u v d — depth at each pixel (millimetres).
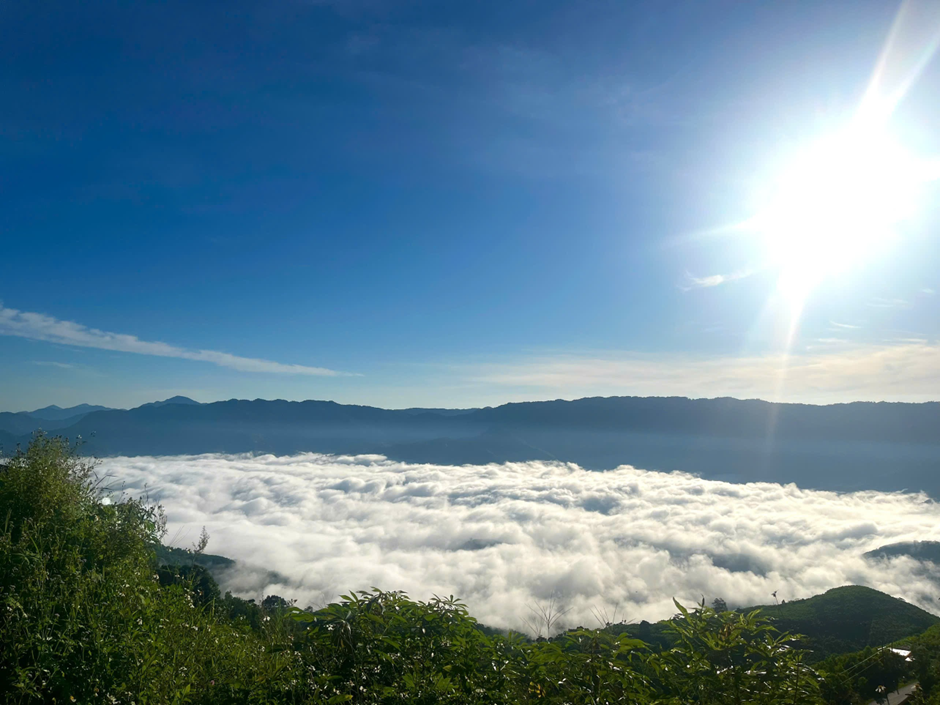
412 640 3799
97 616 3969
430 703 3320
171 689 3678
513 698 3438
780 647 3342
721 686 3199
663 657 3396
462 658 3646
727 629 3494
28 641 3414
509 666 3559
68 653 3604
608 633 3654
